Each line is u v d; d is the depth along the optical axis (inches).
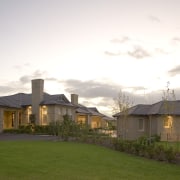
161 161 735.7
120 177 510.9
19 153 725.9
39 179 464.4
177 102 1483.8
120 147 913.5
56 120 1692.9
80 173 526.0
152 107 1576.0
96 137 1120.2
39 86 1788.9
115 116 1528.1
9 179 452.8
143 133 1529.3
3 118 1628.9
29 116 1792.6
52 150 810.2
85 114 2342.5
